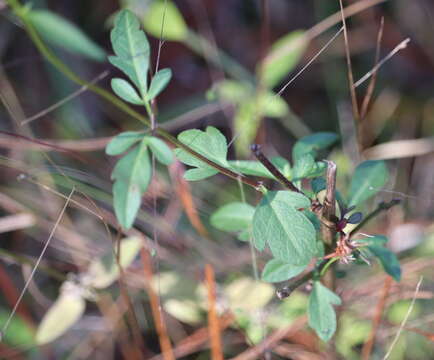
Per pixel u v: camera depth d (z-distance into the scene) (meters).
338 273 0.42
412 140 0.66
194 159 0.36
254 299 0.49
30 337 0.51
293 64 0.57
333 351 0.48
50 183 0.54
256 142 0.62
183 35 0.57
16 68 0.67
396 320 0.50
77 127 0.63
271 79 0.57
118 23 0.37
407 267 0.52
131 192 0.34
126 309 0.53
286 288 0.40
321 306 0.40
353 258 0.39
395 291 0.51
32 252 0.57
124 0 0.57
